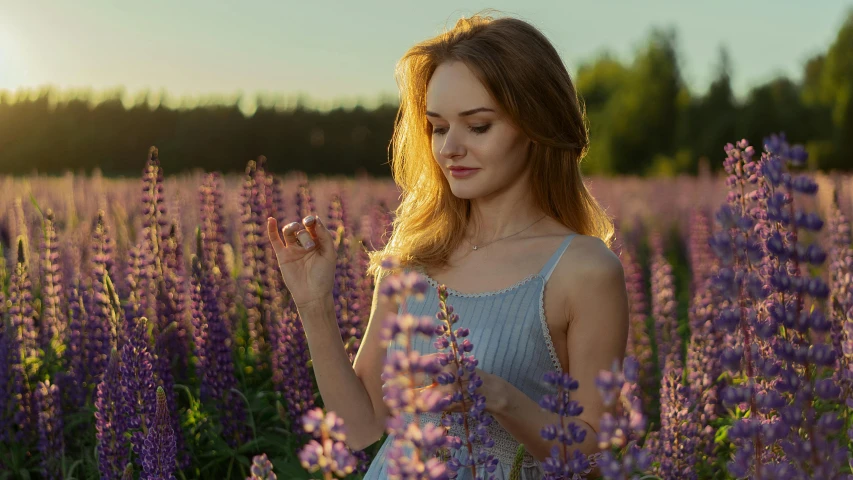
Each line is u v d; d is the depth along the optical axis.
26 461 4.30
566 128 2.56
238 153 45.72
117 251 6.76
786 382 1.53
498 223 2.62
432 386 1.84
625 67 64.19
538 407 2.13
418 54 2.58
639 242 13.23
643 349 5.93
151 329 4.47
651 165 54.25
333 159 47.66
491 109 2.41
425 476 1.34
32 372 4.68
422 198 2.78
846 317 3.20
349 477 3.69
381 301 2.71
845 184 12.23
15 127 37.81
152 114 42.91
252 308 5.27
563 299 2.39
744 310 1.67
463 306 2.50
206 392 4.38
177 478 4.05
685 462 3.28
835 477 1.42
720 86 53.75
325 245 2.49
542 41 2.51
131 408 3.40
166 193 10.59
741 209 2.71
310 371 4.30
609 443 1.34
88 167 38.53
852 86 46.81
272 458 4.32
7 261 6.63
